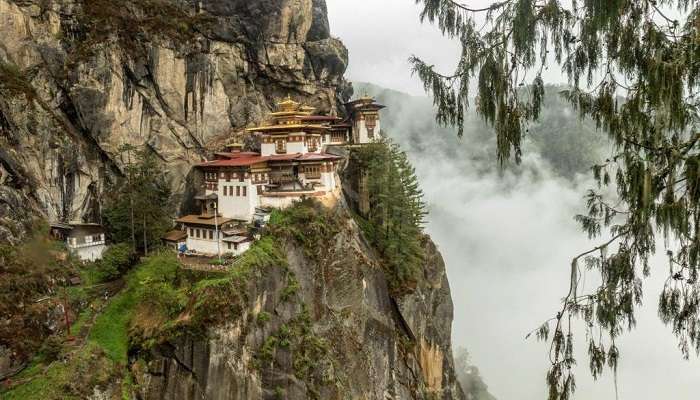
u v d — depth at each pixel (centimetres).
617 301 1162
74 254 4588
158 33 5522
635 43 1086
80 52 5062
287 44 6975
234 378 3716
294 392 4050
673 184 1041
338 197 5622
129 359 3719
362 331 5106
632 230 1145
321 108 7594
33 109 4612
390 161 6100
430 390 6088
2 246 3747
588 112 1271
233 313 3797
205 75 5956
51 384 3262
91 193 5078
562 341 1202
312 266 4778
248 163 5097
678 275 1102
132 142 5356
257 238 4619
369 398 4988
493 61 1207
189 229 5072
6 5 4712
